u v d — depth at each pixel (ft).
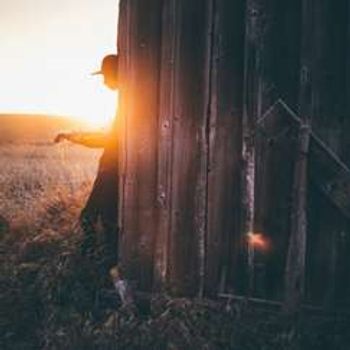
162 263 10.75
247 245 10.14
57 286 11.15
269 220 10.02
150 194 10.87
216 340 9.57
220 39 10.19
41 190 21.61
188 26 10.40
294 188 9.71
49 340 9.97
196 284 10.51
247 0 9.96
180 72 10.50
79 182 21.76
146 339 9.69
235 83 10.14
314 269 9.85
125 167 11.05
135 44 10.85
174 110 10.58
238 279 10.25
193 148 10.47
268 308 9.98
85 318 10.48
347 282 9.71
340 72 9.55
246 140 10.06
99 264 11.53
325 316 9.68
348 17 9.46
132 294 10.87
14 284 11.60
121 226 11.12
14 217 15.80
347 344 9.16
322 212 9.79
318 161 9.67
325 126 9.65
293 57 9.78
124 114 11.01
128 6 10.87
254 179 10.06
